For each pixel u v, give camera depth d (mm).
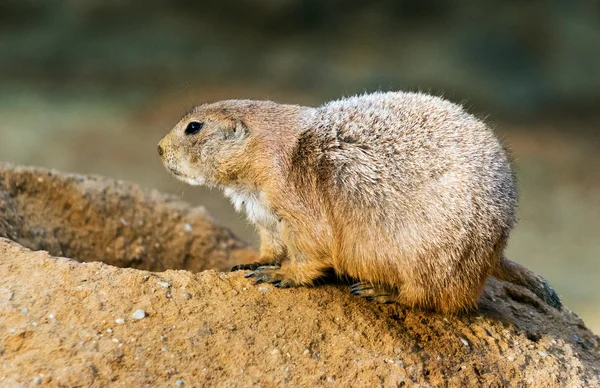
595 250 19938
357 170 7336
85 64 30016
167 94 28312
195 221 11516
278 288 7566
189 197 21406
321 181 7410
